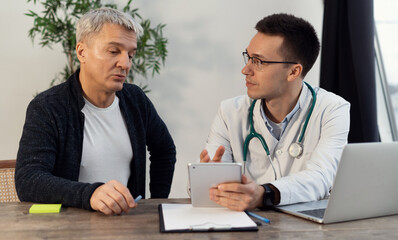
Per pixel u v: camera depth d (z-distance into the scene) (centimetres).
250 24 320
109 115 164
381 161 108
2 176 171
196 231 100
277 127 160
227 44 320
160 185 189
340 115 155
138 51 275
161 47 279
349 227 105
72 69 274
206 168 115
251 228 101
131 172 172
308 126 156
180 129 319
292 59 146
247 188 115
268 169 160
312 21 325
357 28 282
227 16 318
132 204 114
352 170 103
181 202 130
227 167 115
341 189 104
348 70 294
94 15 148
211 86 320
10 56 290
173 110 318
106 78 150
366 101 280
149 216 113
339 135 152
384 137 329
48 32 261
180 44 315
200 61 318
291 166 157
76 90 157
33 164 138
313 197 130
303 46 146
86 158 159
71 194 119
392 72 322
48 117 148
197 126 321
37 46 293
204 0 315
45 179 127
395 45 319
